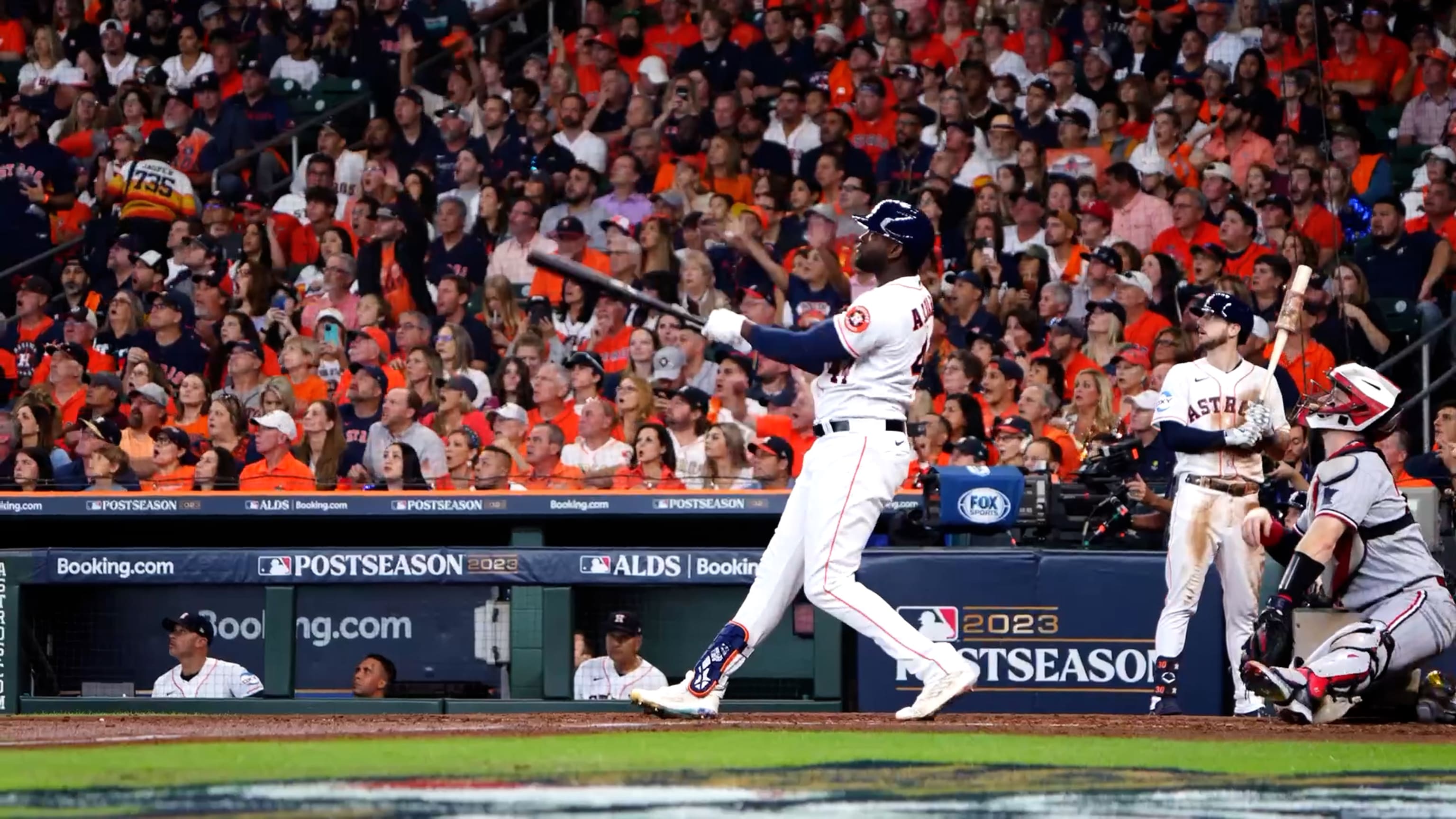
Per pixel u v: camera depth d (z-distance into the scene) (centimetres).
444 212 4272
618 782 1284
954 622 2505
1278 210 3972
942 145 4344
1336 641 1998
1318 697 1931
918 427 3406
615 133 4491
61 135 4825
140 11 4925
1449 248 3897
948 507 2561
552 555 2703
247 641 2792
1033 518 2598
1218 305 2369
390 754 1517
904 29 4597
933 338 3869
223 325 4059
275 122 4731
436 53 4778
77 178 4738
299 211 4478
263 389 3766
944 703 1902
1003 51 4497
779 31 4619
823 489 1889
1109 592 2478
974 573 2506
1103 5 4453
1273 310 3706
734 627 1947
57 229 4684
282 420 3397
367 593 2758
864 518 1892
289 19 4791
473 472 3538
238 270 4238
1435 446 3231
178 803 1126
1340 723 2050
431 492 3059
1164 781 1338
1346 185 4050
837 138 4347
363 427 3675
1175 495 2416
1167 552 2430
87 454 3625
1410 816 1108
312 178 4534
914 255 1908
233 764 1420
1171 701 2345
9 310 4550
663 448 3412
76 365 3966
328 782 1277
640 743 1641
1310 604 2144
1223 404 2361
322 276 4309
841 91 4562
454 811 1083
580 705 2658
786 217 4231
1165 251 4047
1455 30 4303
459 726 1894
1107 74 4397
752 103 4516
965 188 4156
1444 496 2606
